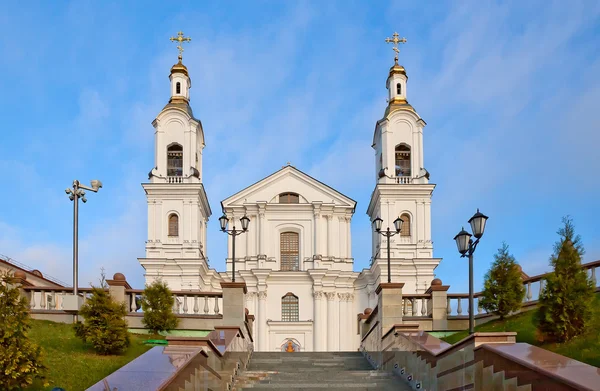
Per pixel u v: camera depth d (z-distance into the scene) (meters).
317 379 18.00
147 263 49.69
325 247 51.84
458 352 12.97
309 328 49.69
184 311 26.44
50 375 16.84
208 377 13.48
